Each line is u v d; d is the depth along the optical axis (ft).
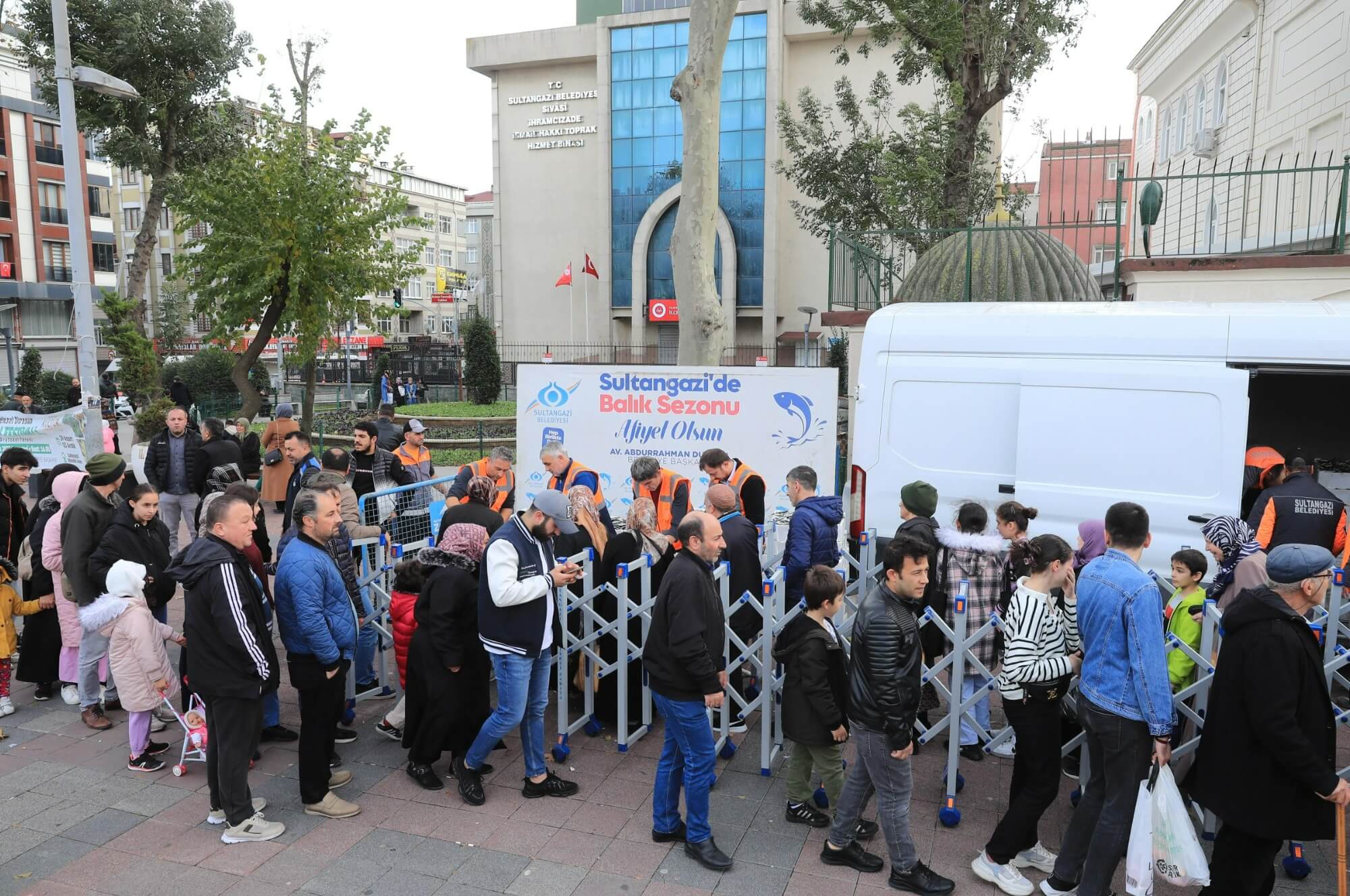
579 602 18.56
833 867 14.24
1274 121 54.80
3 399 71.31
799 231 111.24
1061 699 13.89
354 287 55.01
